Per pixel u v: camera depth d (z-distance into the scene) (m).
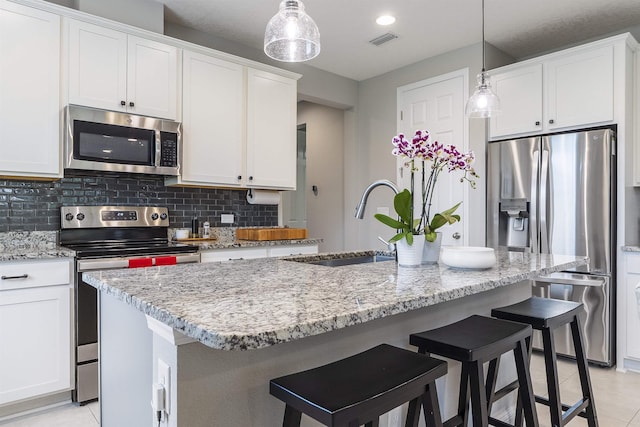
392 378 1.02
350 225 4.76
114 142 2.69
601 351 2.90
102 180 2.99
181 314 0.85
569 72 3.14
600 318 2.89
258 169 3.49
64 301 2.33
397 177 4.29
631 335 2.85
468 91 3.71
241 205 3.80
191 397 0.95
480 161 3.61
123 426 1.31
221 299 1.00
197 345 0.96
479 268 1.60
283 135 3.68
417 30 3.41
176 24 3.32
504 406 2.08
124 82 2.76
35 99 2.43
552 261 1.90
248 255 3.18
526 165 3.25
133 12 2.88
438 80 3.94
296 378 1.02
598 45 3.00
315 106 5.27
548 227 3.12
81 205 2.88
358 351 1.35
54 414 2.25
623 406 2.33
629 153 2.99
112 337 1.40
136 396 1.22
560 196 3.07
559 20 3.23
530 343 1.74
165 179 3.23
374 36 3.52
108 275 1.39
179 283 1.23
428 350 1.35
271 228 3.65
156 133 2.87
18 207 2.63
